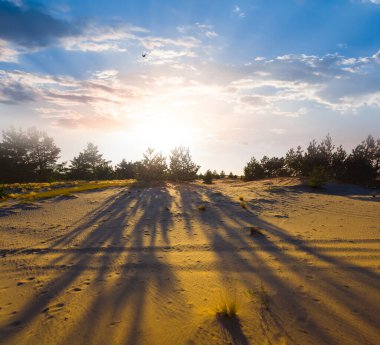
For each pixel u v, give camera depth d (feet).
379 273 19.43
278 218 37.63
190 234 30.14
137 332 13.05
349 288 17.24
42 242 28.32
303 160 96.48
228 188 67.31
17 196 59.36
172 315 14.51
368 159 92.58
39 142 170.19
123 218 37.45
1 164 157.07
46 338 12.74
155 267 21.27
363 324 13.50
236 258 23.00
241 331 12.98
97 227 33.45
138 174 83.92
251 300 15.92
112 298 16.44
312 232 30.42
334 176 92.22
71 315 14.65
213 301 15.94
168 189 62.03
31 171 162.71
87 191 60.18
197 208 42.57
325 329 13.10
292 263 21.67
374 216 39.04
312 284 17.90
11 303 16.10
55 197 53.21
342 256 22.99
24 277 19.88
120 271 20.62
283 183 77.82
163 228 32.63
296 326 13.34
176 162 85.40
